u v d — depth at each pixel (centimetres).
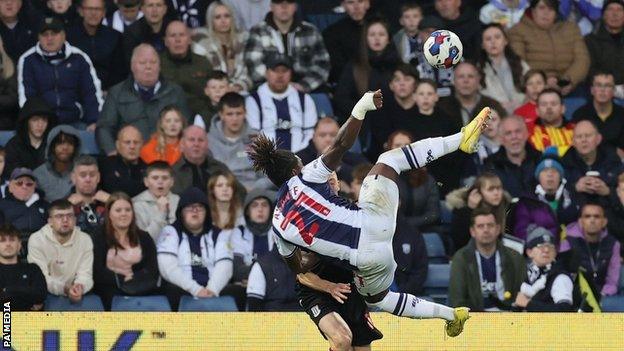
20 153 3591
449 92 3953
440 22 3959
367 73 3891
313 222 2350
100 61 3897
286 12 3912
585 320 2992
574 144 3794
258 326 2933
